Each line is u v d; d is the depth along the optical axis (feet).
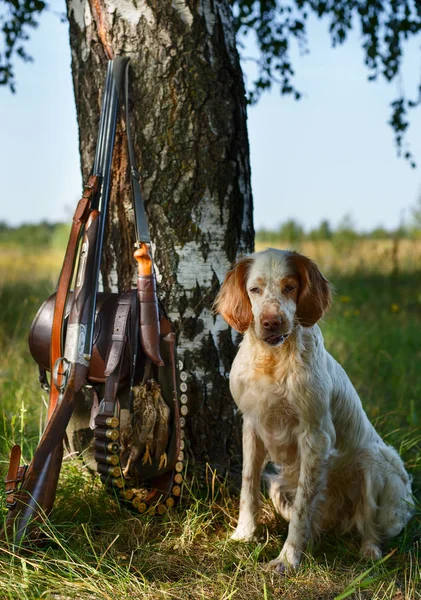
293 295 8.75
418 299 29.19
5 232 64.54
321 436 8.94
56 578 7.25
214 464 10.50
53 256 49.01
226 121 10.14
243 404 9.29
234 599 7.44
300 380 8.75
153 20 9.76
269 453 9.53
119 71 9.55
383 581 8.09
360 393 16.16
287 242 49.11
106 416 8.50
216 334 10.43
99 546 8.28
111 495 9.16
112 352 8.59
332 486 9.90
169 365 9.14
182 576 7.93
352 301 28.71
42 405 12.72
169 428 9.15
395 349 19.85
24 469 8.02
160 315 9.37
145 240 9.16
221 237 10.31
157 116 9.91
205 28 9.89
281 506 9.80
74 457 10.15
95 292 8.71
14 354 16.81
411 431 13.10
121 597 7.14
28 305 22.25
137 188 9.45
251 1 19.06
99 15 9.94
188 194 10.07
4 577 7.11
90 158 10.48
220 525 9.51
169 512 9.29
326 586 7.95
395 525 9.58
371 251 41.88
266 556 8.74
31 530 7.55
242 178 10.48
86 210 8.98
